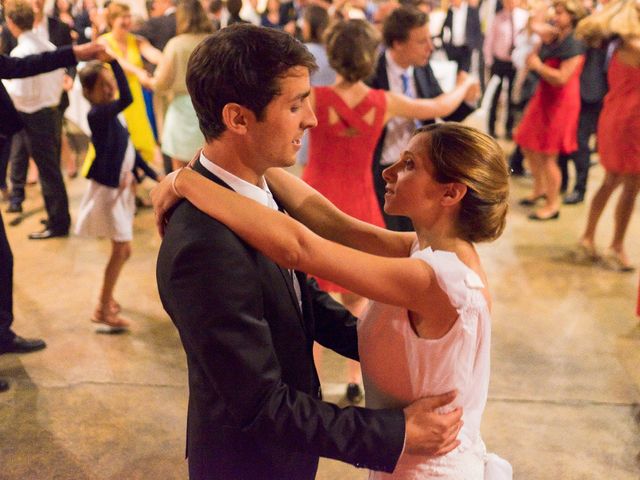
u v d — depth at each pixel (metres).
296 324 1.35
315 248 1.24
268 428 1.24
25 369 3.37
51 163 4.88
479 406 1.42
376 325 1.39
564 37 5.00
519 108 7.12
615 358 3.51
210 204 1.24
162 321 3.88
